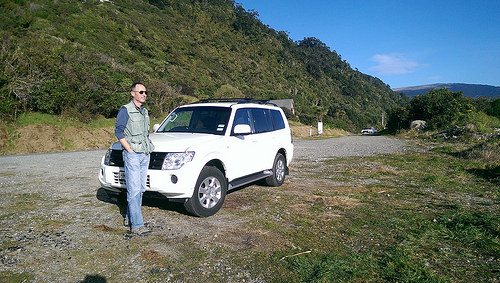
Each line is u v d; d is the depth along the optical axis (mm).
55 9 57062
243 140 5848
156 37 81562
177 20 118125
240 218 4785
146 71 49562
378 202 5672
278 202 5680
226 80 87500
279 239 3945
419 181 7559
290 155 7648
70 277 2990
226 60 109750
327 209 5246
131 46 63188
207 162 4895
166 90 29625
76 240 3908
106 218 4785
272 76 130000
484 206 5387
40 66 19938
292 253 3525
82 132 19719
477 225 4371
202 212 4781
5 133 16672
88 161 11836
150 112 27250
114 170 4766
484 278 2996
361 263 3275
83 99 21266
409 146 16391
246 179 5961
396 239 3941
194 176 4609
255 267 3203
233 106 6016
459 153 11945
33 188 6926
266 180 6938
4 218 4781
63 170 9547
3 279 2932
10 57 19125
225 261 3338
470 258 3428
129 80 26500
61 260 3350
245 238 3982
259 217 4824
